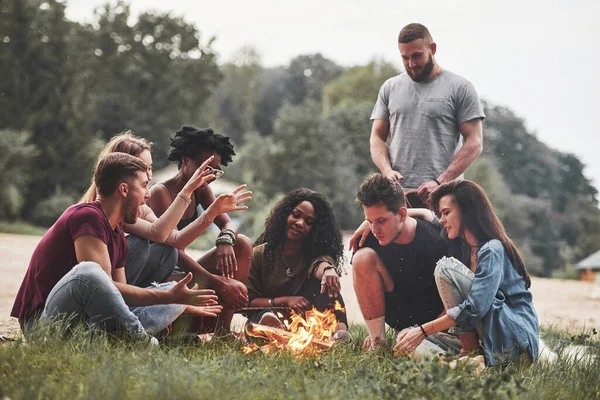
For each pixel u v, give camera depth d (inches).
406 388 134.7
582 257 1819.6
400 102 234.5
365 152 2065.7
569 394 151.3
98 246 166.7
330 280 208.5
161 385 126.2
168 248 191.6
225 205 191.5
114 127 2078.0
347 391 132.7
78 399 122.3
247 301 201.2
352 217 1753.2
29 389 125.2
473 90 231.9
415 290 200.8
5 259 524.1
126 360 141.8
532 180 2466.8
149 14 2289.6
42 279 168.7
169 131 2143.2
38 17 1720.0
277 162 1771.7
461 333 180.1
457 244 199.5
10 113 1643.7
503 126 2554.1
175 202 186.9
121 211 173.0
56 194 1563.7
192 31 2313.0
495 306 177.3
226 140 209.2
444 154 231.5
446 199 191.6
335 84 2849.4
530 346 177.5
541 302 486.9
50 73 1685.5
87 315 161.5
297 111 1862.7
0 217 1440.7
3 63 1668.3
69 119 1654.8
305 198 215.6
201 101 2299.5
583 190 2549.2
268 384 134.8
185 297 169.9
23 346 148.4
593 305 478.6
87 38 2222.0
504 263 185.9
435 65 233.6
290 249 215.2
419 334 175.8
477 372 161.6
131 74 2183.8
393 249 200.2
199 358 155.0
